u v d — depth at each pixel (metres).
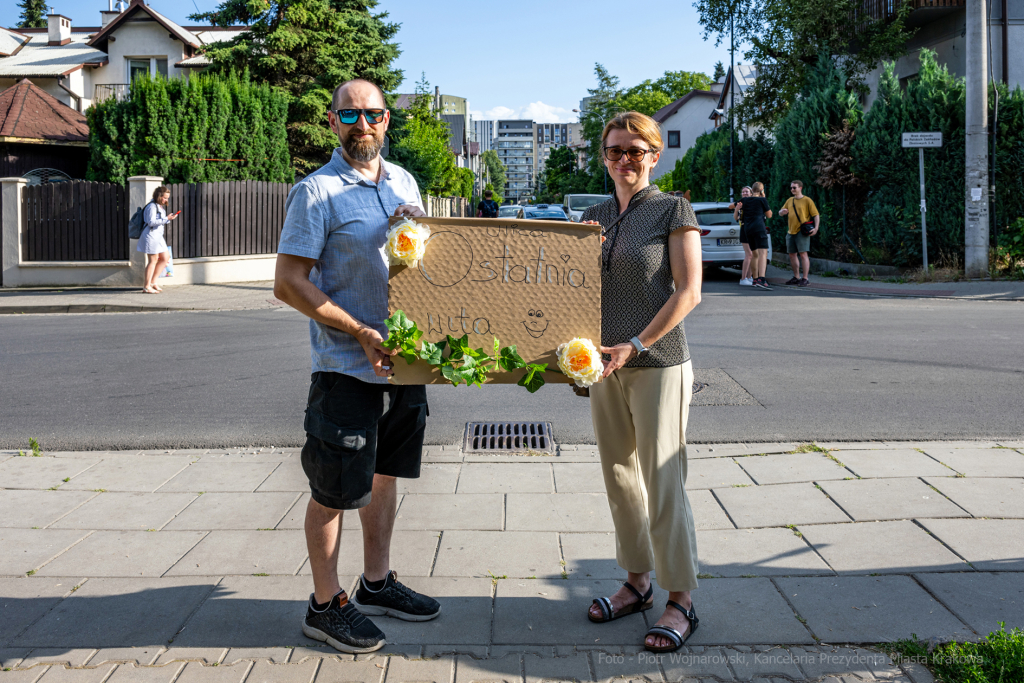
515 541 3.71
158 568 3.45
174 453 5.14
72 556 3.57
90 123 18.92
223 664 2.72
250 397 6.68
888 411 5.91
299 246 2.63
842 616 2.99
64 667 2.70
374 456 2.82
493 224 2.52
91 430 5.73
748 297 12.94
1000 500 4.04
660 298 2.82
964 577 3.25
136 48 32.59
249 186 17.17
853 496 4.16
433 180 40.91
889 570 3.34
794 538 3.68
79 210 15.52
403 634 2.92
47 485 4.50
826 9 20.30
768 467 4.67
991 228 13.77
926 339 8.72
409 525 3.90
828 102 17.06
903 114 14.43
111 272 15.50
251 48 23.61
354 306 2.77
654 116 60.25
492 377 2.56
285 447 5.30
